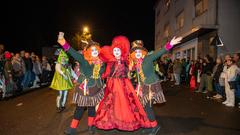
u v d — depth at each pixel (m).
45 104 10.14
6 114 8.35
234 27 18.12
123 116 5.89
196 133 6.49
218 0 18.12
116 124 5.91
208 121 7.69
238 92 10.48
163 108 9.68
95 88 6.03
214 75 12.30
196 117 8.21
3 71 11.70
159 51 6.09
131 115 5.93
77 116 6.15
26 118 7.83
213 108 9.71
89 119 6.33
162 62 22.59
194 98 12.19
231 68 10.17
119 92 6.01
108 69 6.23
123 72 6.16
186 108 9.69
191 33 20.25
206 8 19.88
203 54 20.62
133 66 6.34
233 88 10.05
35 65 16.42
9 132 6.44
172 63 22.22
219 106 10.12
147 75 6.15
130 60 6.35
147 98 6.11
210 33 19.30
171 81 21.98
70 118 7.86
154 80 6.16
